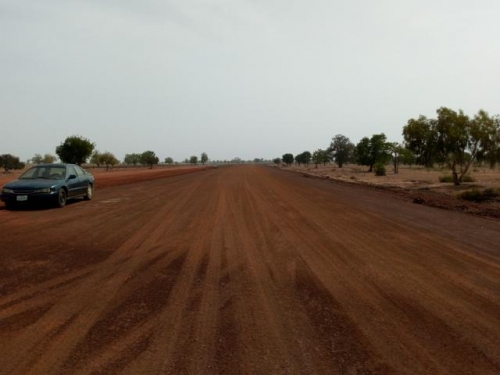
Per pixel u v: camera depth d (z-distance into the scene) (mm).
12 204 14328
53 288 5496
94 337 3967
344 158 118250
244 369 3373
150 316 4543
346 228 10766
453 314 4727
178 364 3445
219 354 3643
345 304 5035
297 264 6980
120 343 3840
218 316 4578
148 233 9703
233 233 9828
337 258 7445
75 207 15109
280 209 14797
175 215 12930
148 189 25297
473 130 27469
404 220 12383
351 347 3824
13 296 5160
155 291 5434
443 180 33375
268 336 4055
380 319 4551
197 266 6770
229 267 6734
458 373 3361
